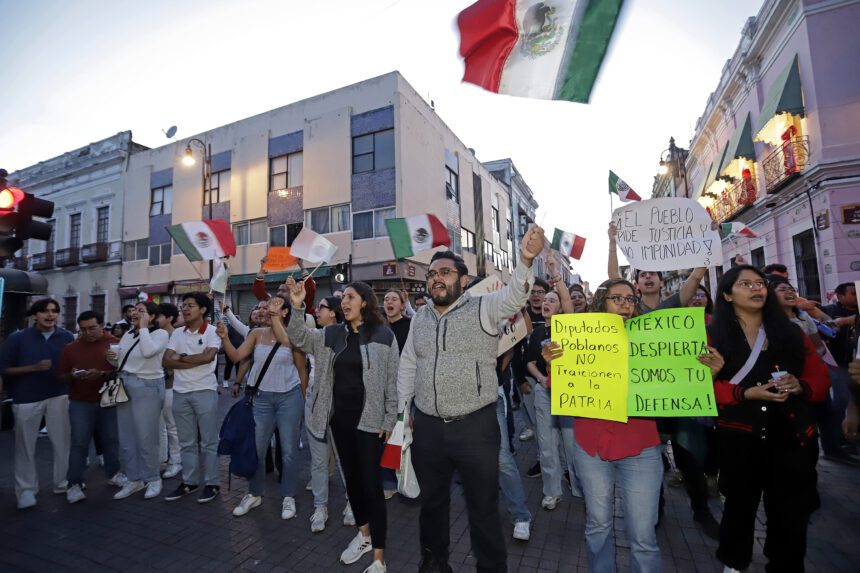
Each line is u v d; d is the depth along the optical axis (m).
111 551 3.40
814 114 10.95
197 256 4.62
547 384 3.69
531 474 4.74
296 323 3.36
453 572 3.02
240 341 7.07
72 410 4.39
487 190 26.36
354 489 3.20
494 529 2.42
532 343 4.05
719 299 2.67
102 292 23.27
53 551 3.42
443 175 20.12
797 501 2.38
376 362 3.16
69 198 25.17
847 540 3.20
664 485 4.38
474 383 2.47
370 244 16.61
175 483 4.86
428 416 2.56
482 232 24.55
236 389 4.58
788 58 12.11
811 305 4.77
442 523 2.59
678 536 3.36
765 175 13.50
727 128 17.19
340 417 3.22
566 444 3.74
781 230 13.32
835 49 10.77
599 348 2.50
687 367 2.40
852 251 10.33
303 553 3.31
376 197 16.70
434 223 5.61
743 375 2.46
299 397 4.09
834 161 10.42
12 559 3.32
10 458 5.71
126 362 4.48
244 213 19.28
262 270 5.09
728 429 2.52
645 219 2.97
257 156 19.16
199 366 4.37
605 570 2.36
